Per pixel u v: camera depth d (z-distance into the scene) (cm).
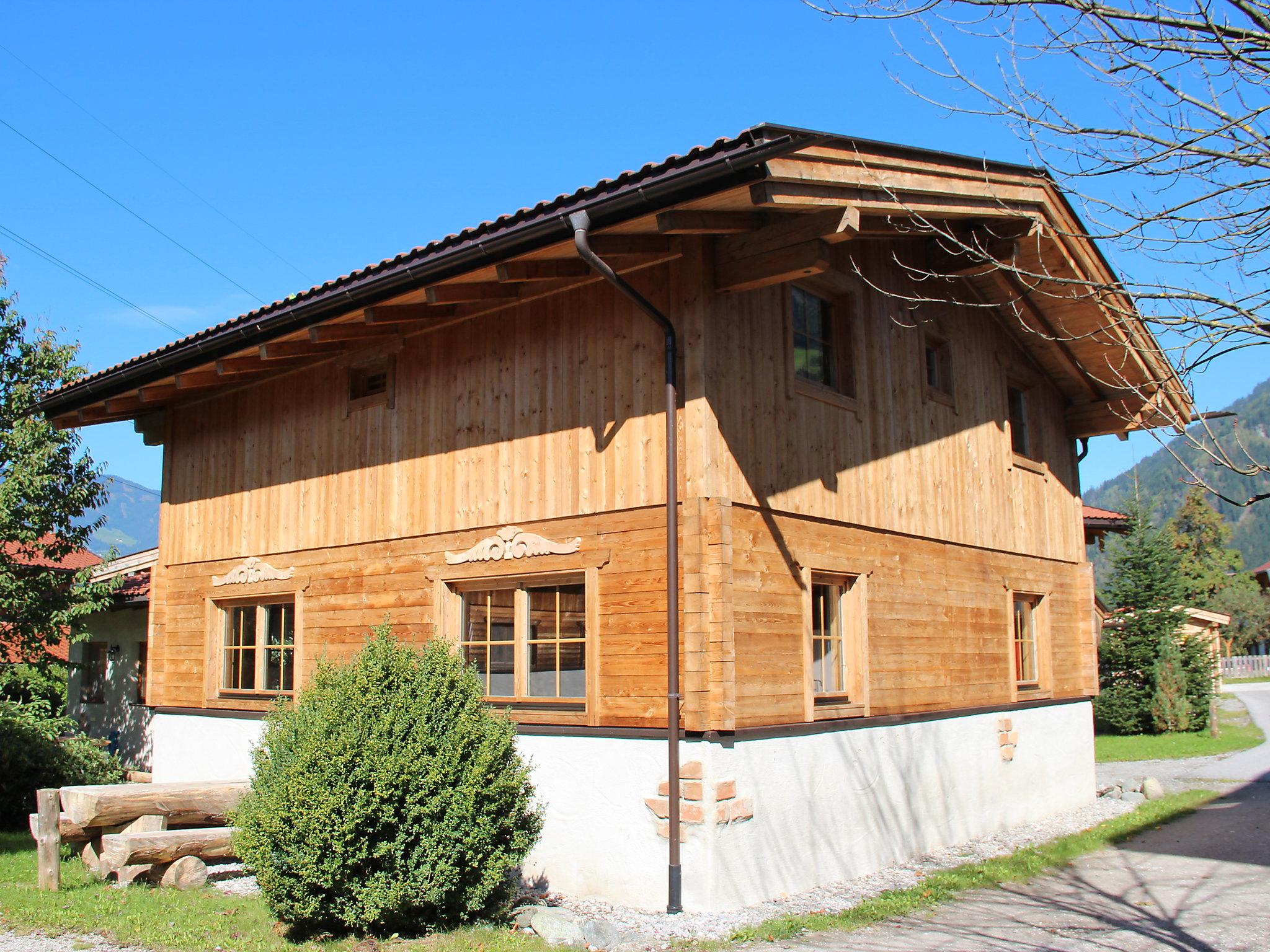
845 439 874
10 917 675
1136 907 743
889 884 797
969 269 997
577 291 817
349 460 988
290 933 628
